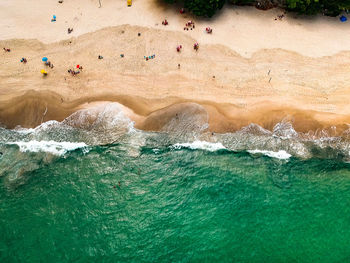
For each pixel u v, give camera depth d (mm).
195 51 44844
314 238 29281
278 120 37625
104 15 50062
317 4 47031
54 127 37062
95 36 46656
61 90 40156
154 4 51781
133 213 30797
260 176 33906
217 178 33656
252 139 36500
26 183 32469
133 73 42125
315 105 39000
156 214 30812
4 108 38156
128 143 36219
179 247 28500
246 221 30469
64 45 45438
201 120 37688
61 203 31141
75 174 33531
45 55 44062
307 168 34469
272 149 35875
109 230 29484
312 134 36750
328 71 42594
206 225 30094
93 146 35844
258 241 29047
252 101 39438
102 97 39719
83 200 31516
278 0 51062
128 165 34469
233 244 28781
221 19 49594
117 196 31969
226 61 43656
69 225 29609
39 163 34219
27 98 39031
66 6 51500
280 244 28828
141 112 38531
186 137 36750
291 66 43156
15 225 29328
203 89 40438
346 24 49125
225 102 39312
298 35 47438
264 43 46188
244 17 50062
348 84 41125
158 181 33312
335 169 34375
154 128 37344
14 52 44188
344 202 31875
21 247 27984
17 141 35969
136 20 49219
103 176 33500
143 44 45688
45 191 31953
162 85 40875
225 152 35656
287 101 39406
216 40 46438
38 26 47938
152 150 35812
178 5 51312
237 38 46875
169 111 38250
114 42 45906
